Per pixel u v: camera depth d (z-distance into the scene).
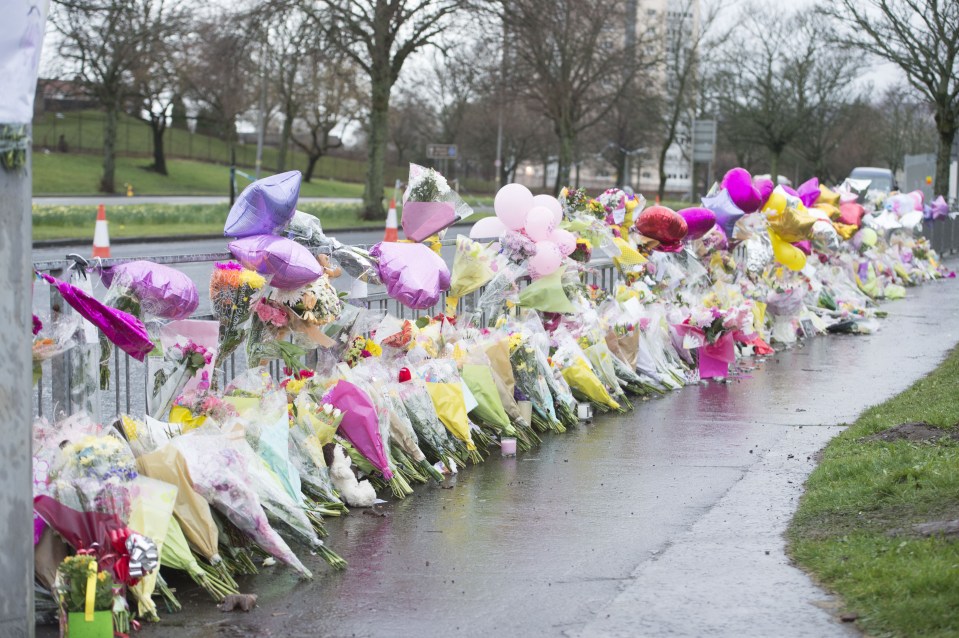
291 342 7.27
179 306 6.33
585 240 11.16
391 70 37.97
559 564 5.71
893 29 32.44
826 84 59.84
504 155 70.06
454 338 8.75
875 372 12.33
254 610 5.05
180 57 52.66
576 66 48.81
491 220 10.83
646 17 63.69
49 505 4.84
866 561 5.29
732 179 13.98
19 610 4.21
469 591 5.30
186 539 5.25
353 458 7.08
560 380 9.51
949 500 6.16
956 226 32.62
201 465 5.38
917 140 72.81
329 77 54.19
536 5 34.91
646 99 54.22
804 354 13.80
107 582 4.55
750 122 60.72
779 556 5.73
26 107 4.12
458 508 6.85
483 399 8.34
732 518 6.52
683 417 9.83
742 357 13.49
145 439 5.64
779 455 8.27
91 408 6.01
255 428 6.09
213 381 6.69
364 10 35.31
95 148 69.50
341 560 5.67
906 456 7.28
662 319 11.66
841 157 73.69
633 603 5.08
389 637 4.72
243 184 61.38
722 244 13.73
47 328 5.88
